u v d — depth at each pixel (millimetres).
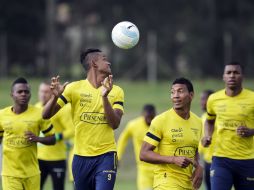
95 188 30891
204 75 196750
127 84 168875
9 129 35438
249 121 35938
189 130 30844
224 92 36469
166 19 199625
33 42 190500
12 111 35750
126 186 61781
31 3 187875
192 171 30922
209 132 37188
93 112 30750
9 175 35438
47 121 35844
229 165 35875
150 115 47156
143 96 144375
